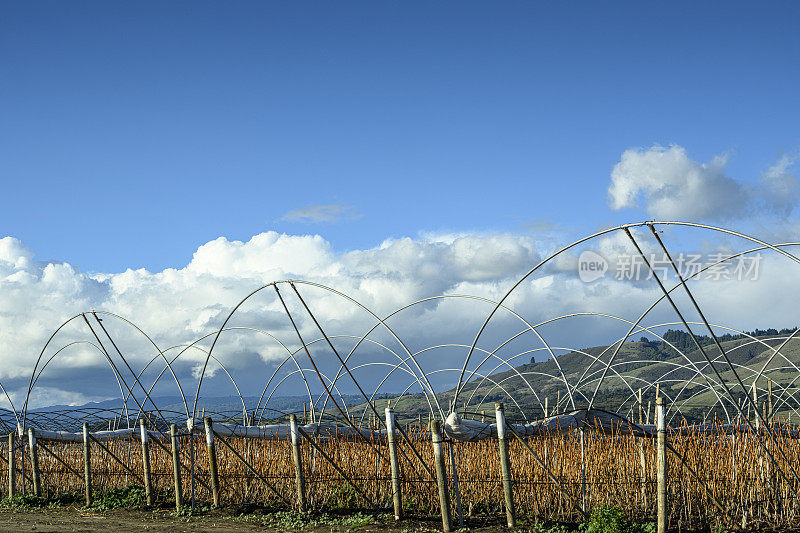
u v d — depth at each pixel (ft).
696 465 55.01
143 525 60.18
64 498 77.97
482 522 55.98
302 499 61.62
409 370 76.23
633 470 57.00
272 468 68.64
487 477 60.54
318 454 67.51
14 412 81.41
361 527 56.24
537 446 59.47
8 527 58.29
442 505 53.72
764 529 52.60
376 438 66.44
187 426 71.26
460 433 57.06
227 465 71.15
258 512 65.05
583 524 53.57
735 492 54.13
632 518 55.21
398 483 58.44
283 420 89.76
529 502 58.49
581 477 56.54
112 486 80.89
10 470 79.56
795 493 54.44
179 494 68.44
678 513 55.77
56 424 88.99
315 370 63.16
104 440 79.25
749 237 42.47
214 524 60.29
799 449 57.98
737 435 55.88
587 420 59.06
